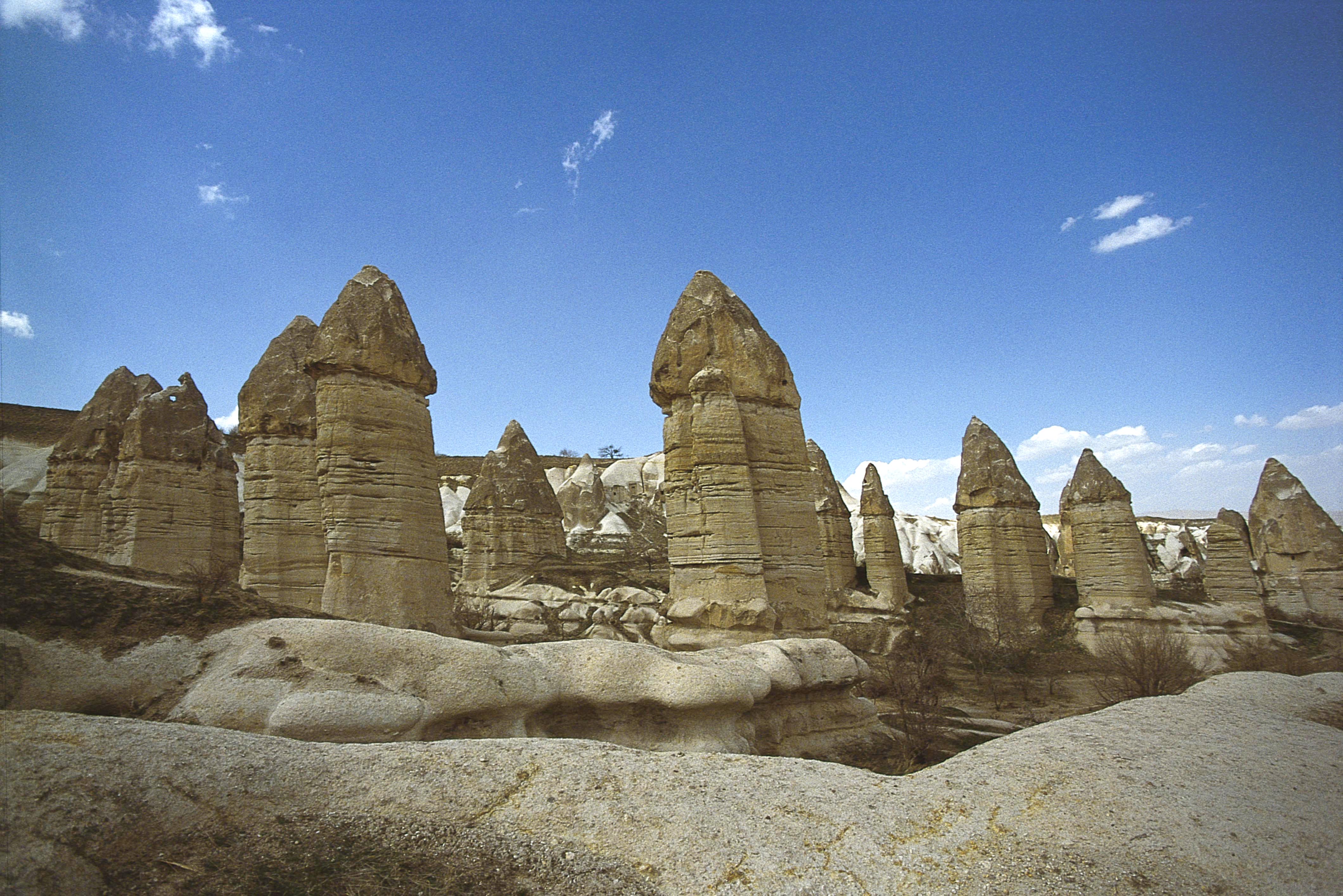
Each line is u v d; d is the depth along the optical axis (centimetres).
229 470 2908
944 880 614
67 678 854
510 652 1131
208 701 849
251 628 984
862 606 4056
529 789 681
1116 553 3434
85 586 1005
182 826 563
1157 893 601
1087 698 2594
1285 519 4016
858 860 634
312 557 2220
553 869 593
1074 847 651
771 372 2041
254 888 526
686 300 2131
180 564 2594
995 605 3594
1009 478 3931
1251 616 3291
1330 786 791
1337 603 3769
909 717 1656
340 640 970
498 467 3975
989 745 873
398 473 1727
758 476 1978
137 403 2761
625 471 7619
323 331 1731
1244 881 626
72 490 3022
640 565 3616
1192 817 696
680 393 2036
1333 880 642
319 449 1698
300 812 609
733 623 1791
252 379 2311
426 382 1856
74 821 528
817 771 784
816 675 1518
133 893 502
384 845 592
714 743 1166
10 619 897
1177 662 2486
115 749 598
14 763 554
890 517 4325
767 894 590
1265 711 1032
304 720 837
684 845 631
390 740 884
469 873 577
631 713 1169
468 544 3866
